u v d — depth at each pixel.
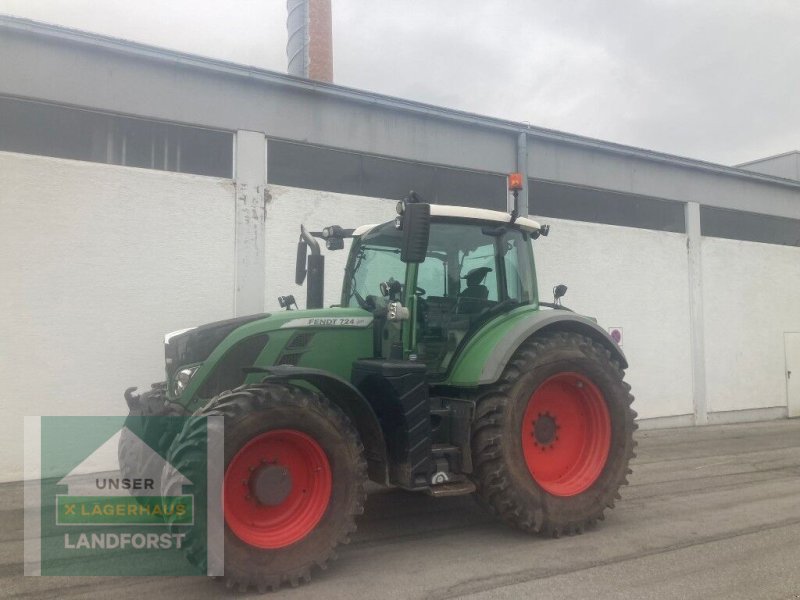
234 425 3.76
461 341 5.14
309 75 12.59
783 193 13.68
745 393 12.77
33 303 7.07
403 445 4.40
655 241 11.79
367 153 9.16
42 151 7.27
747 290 12.98
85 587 3.98
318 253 5.79
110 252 7.47
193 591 3.89
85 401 7.28
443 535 5.00
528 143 10.56
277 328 4.61
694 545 4.74
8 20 7.05
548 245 10.60
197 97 8.02
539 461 5.11
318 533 4.00
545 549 4.65
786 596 3.80
